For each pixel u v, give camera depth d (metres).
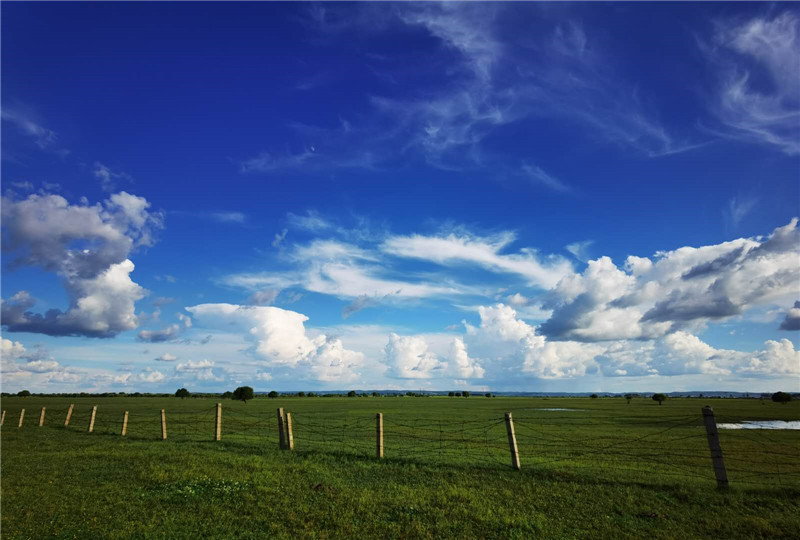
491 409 84.31
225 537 11.20
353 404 105.75
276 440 28.47
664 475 17.88
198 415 56.81
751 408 94.31
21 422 40.16
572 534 11.48
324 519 12.48
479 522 12.25
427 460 20.27
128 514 12.78
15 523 11.99
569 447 27.44
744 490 14.70
